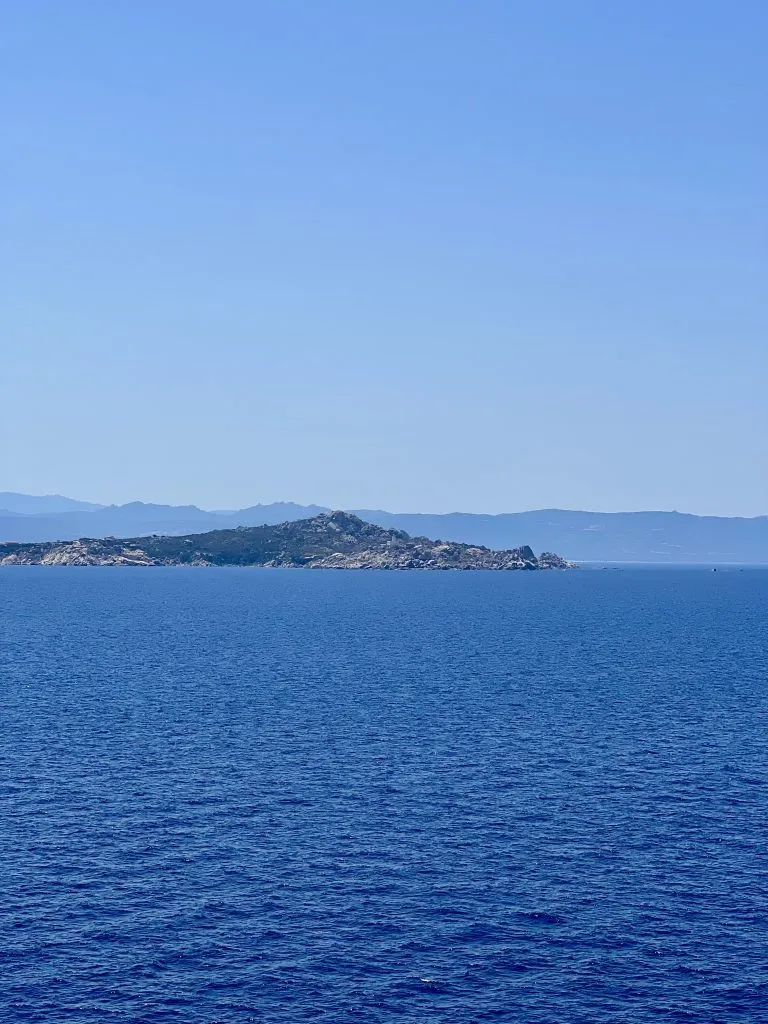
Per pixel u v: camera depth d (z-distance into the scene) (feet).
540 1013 138.72
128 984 144.46
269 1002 140.46
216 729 300.81
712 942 158.61
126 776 243.60
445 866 187.32
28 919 163.12
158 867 184.85
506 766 258.37
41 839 197.77
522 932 161.27
